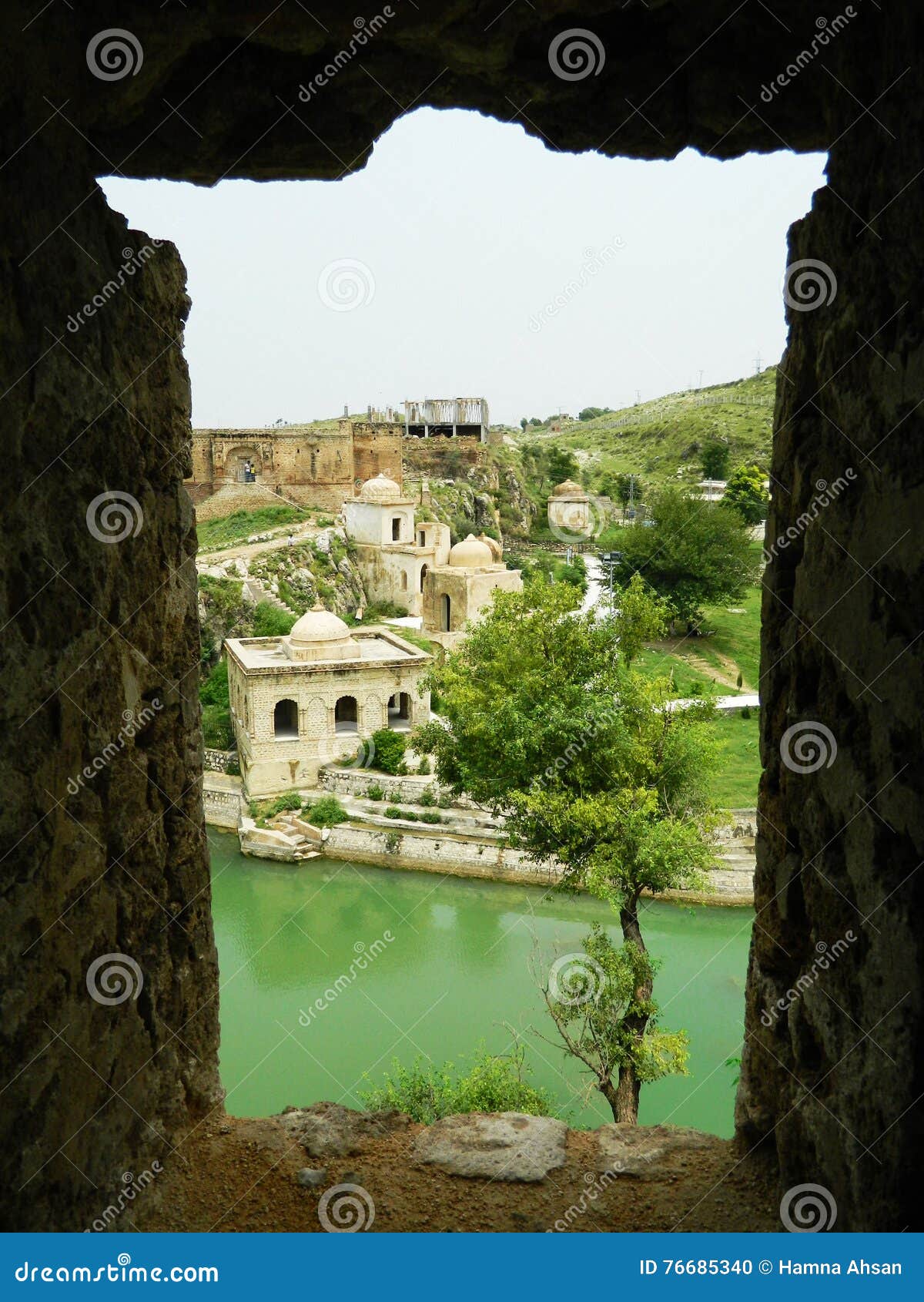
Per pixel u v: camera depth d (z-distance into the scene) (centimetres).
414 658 3234
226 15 467
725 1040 1683
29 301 402
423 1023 1783
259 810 2977
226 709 3678
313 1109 579
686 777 1897
